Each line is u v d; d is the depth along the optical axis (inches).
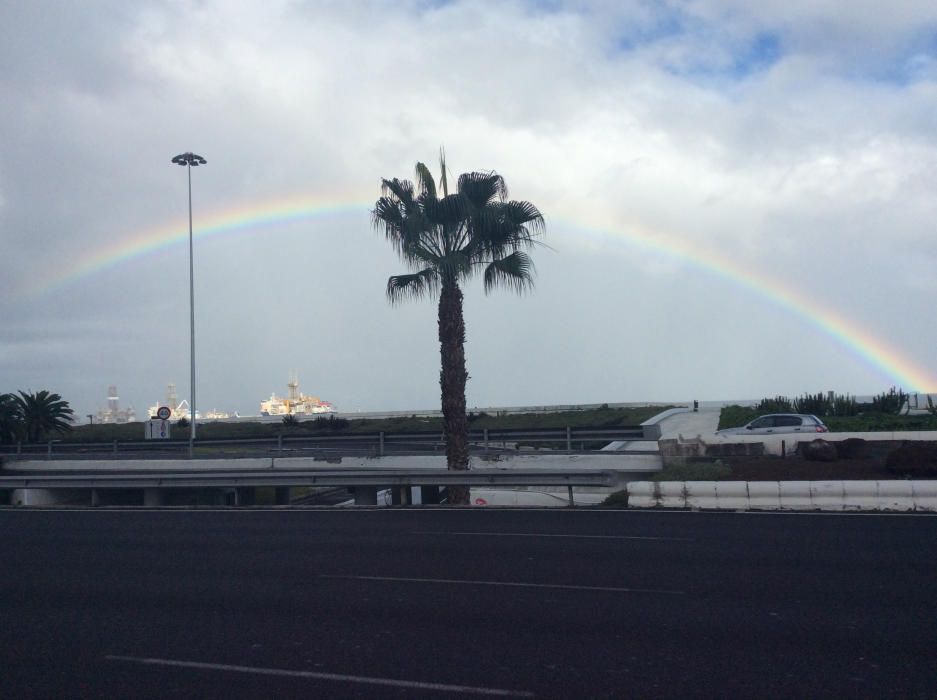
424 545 550.3
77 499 1050.1
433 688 273.0
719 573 444.1
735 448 888.9
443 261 938.7
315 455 1144.8
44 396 1998.0
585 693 266.2
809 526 592.1
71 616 378.3
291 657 309.0
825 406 1540.4
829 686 269.9
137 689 277.1
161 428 1561.3
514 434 1154.0
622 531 588.1
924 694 262.2
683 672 285.1
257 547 562.9
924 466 773.3
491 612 369.7
